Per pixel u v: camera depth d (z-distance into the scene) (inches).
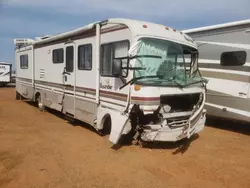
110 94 226.7
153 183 159.3
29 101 508.1
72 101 292.7
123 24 210.5
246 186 160.9
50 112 388.5
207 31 314.8
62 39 303.6
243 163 200.4
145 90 191.3
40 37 384.5
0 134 256.1
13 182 154.9
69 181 158.2
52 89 340.5
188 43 238.2
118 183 157.6
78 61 274.1
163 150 220.5
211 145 246.1
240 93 286.2
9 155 198.5
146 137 203.2
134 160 194.9
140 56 192.5
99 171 173.6
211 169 185.5
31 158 193.6
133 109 198.7
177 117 217.0
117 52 218.1
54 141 237.1
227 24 292.4
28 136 251.6
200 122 236.7
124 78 206.5
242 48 281.3
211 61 312.5
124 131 208.2
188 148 231.9
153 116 204.5
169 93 203.8
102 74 237.3
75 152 208.5
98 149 216.5
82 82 269.3
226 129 322.0
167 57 215.6
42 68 368.2
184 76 229.5
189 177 170.2
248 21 272.2
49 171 171.6
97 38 238.5
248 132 306.7
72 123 314.0
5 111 390.9
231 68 292.8
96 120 249.8
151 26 215.8
